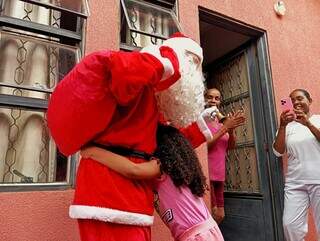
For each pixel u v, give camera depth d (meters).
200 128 1.03
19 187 1.14
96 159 0.76
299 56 2.51
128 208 0.72
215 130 1.81
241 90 2.58
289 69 2.41
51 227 1.16
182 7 1.82
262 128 2.30
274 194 2.17
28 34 1.27
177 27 1.67
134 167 0.75
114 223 0.72
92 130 0.73
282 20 2.48
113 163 0.75
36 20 1.30
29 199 1.14
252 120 2.40
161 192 0.89
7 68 1.20
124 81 0.68
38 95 1.25
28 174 1.19
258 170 2.31
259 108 2.34
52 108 0.74
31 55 1.26
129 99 0.73
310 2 2.76
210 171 1.99
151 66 0.71
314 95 2.51
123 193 0.73
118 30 1.50
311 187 1.96
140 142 0.79
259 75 2.35
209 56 2.89
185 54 0.90
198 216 0.88
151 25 1.61
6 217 1.08
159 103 0.89
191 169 0.89
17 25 1.23
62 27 1.37
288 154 2.08
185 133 1.02
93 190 0.73
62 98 0.72
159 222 1.41
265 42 2.33
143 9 1.62
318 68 2.62
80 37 1.38
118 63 0.67
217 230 0.90
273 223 2.16
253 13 2.28
